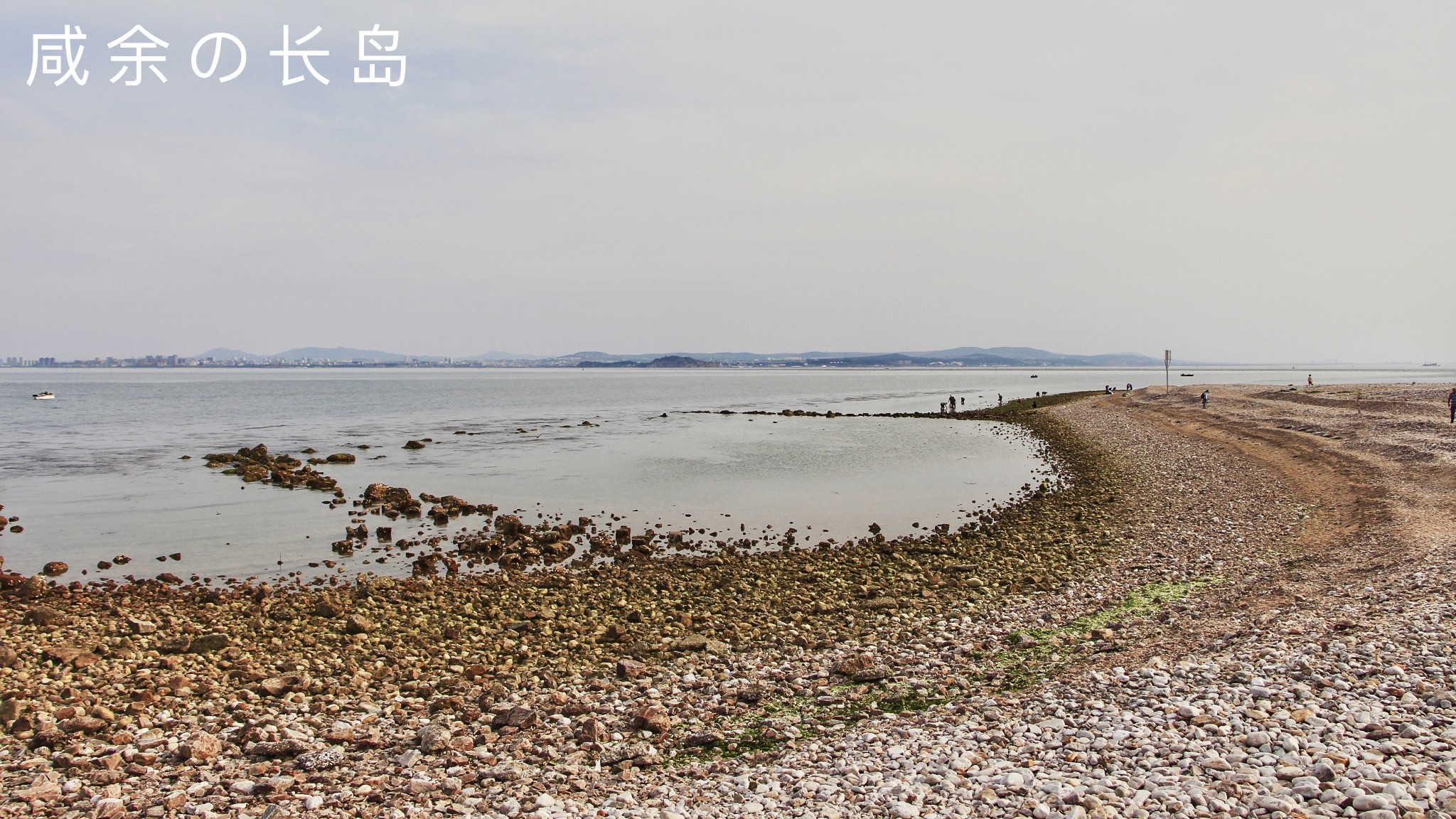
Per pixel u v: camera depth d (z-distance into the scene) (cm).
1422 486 3106
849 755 1213
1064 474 4675
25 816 1060
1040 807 955
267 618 2089
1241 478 3850
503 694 1535
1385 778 934
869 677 1573
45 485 4638
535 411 11481
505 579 2512
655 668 1678
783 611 2105
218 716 1436
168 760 1252
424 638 1914
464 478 4838
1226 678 1339
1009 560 2606
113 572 2719
